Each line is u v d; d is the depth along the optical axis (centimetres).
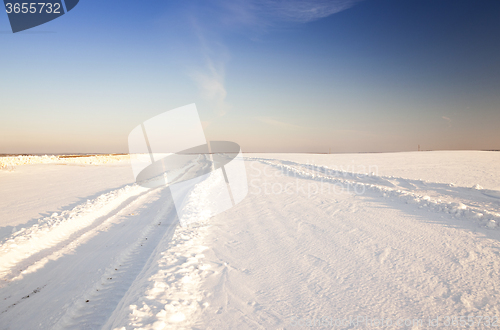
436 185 864
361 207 633
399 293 272
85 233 577
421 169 1472
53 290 348
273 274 329
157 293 285
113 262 422
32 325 279
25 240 504
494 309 240
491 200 654
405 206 618
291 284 303
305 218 569
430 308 246
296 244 424
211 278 324
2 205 880
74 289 347
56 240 539
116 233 568
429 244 394
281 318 242
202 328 232
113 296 326
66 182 1434
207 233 499
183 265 353
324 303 262
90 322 279
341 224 512
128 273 383
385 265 335
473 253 356
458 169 1446
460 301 254
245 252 403
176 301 268
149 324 233
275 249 409
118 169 2211
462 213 524
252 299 276
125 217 698
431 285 285
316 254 381
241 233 494
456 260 338
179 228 536
